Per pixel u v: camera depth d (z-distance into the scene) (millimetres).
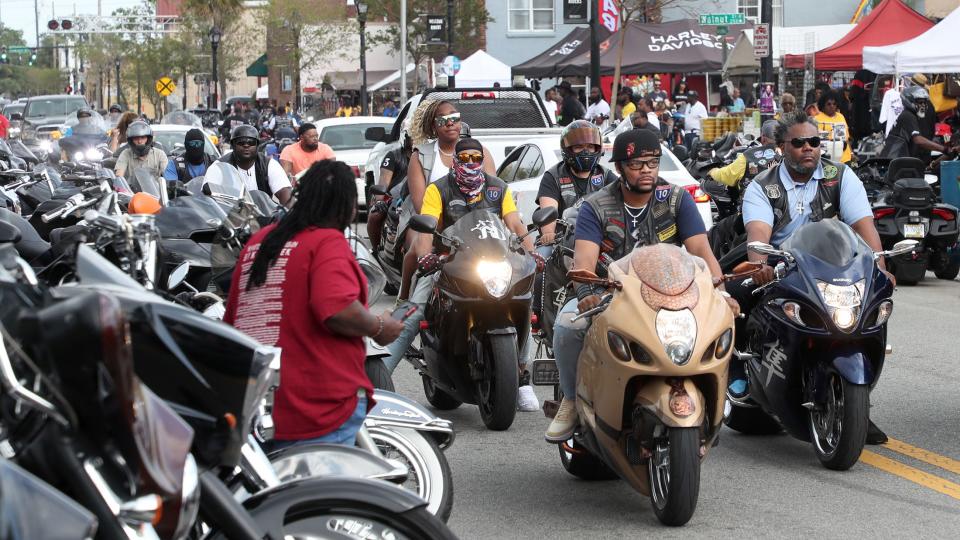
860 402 8500
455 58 41594
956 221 18312
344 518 4879
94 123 24234
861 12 50781
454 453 9742
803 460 9383
